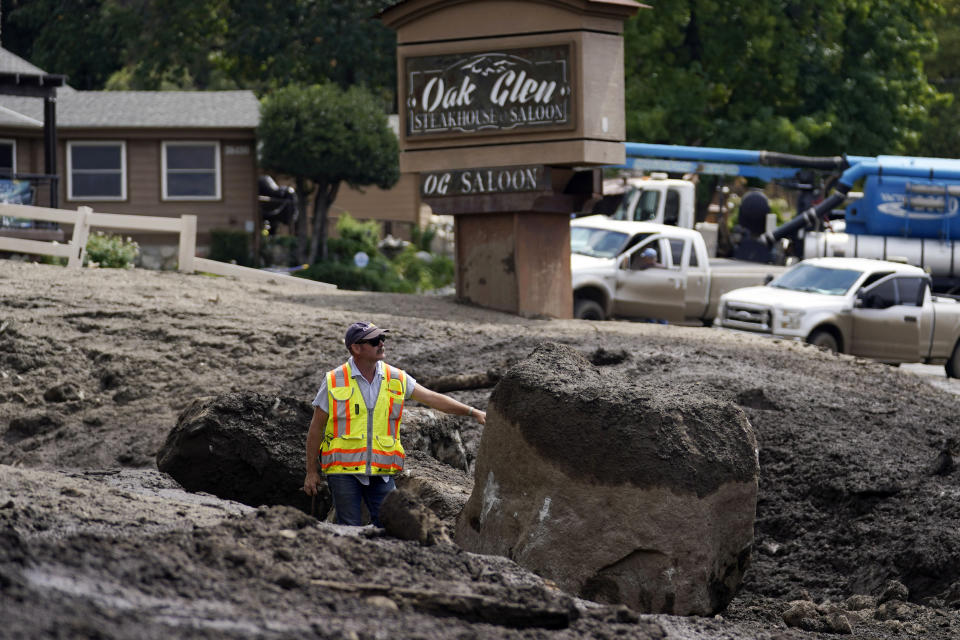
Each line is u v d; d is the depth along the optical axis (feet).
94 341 180.65
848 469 129.49
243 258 445.37
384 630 56.90
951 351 275.59
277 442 116.26
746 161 351.46
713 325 293.23
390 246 498.69
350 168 452.35
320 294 235.40
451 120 225.15
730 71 520.83
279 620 55.57
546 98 216.95
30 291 204.64
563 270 231.71
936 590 106.32
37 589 52.65
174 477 115.24
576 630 63.67
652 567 85.10
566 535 86.43
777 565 115.85
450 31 223.51
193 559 62.64
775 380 167.53
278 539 67.87
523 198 221.05
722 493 86.53
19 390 166.09
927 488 123.65
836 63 536.01
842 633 88.69
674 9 500.33
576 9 213.25
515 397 90.53
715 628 78.59
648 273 277.85
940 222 331.16
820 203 351.87
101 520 71.46
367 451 95.09
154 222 258.78
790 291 271.69
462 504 108.37
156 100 465.06
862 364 199.72
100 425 156.25
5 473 83.25
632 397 87.61
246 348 177.88
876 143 541.34
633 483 85.40
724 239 343.67
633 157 353.51
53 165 336.08
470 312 221.05
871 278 273.33
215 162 453.99
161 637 49.62
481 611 62.13
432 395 98.02
